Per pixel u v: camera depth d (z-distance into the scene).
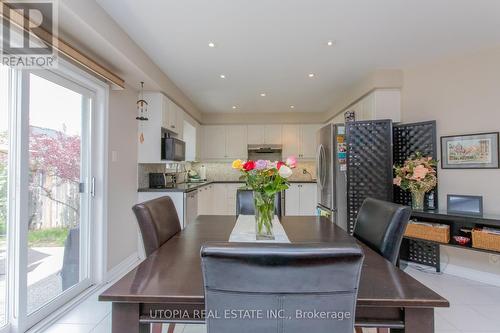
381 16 2.16
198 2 1.97
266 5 2.01
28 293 1.85
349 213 3.28
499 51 2.64
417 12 2.11
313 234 1.65
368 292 0.88
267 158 5.96
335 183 3.43
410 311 0.87
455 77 2.91
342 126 3.47
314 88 4.07
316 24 2.28
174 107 3.95
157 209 1.59
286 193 5.57
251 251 0.67
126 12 2.08
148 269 1.07
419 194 2.91
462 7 2.04
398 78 3.28
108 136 2.71
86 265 2.49
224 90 4.18
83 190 2.46
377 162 3.21
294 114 5.86
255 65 3.17
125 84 3.10
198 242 1.47
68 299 2.21
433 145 2.97
